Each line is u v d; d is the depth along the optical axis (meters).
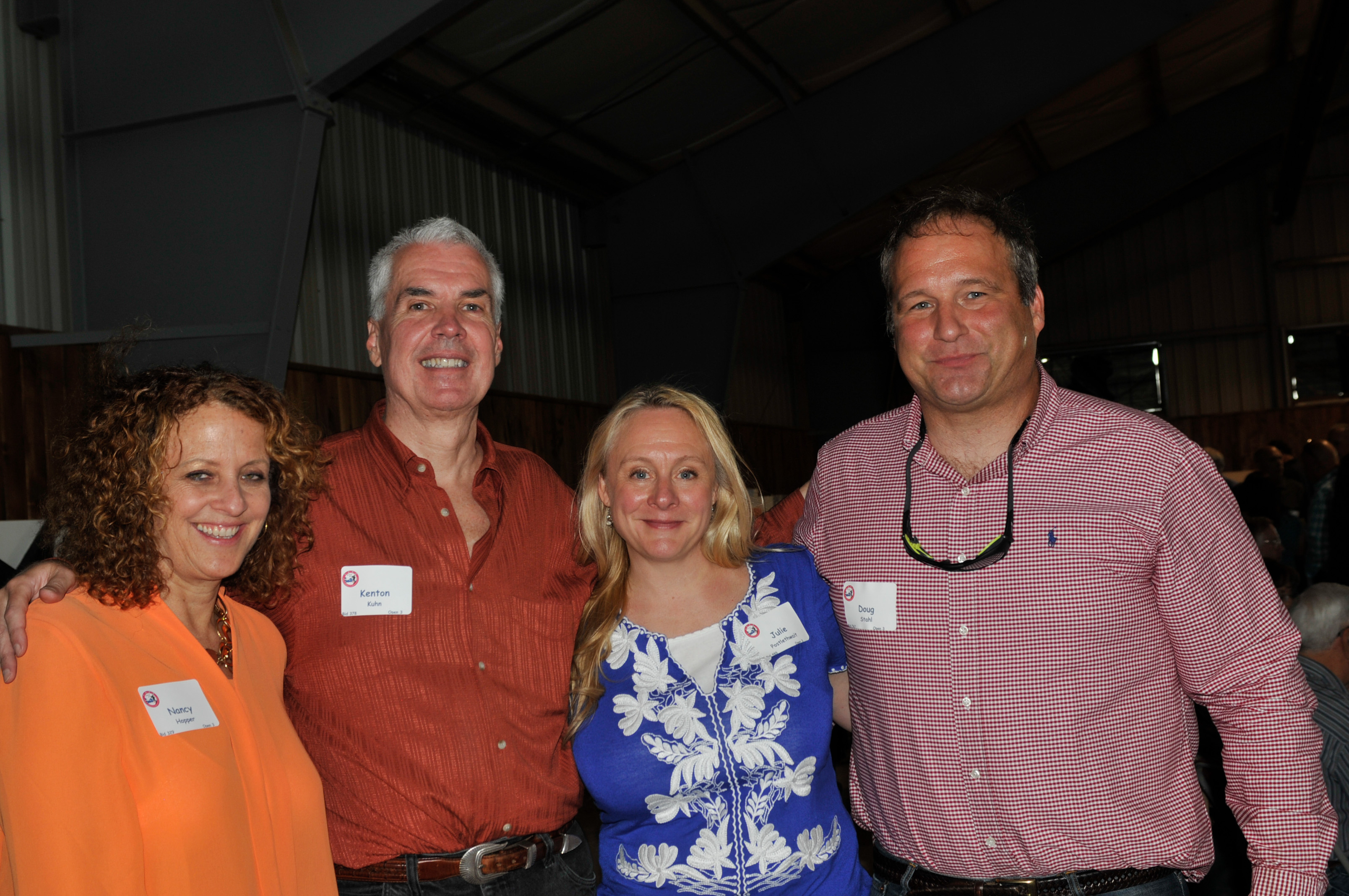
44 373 4.64
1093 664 1.61
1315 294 13.55
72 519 1.41
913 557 1.74
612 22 6.81
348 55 4.15
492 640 1.85
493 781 1.78
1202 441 13.88
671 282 8.66
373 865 1.72
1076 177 12.55
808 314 14.59
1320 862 1.53
